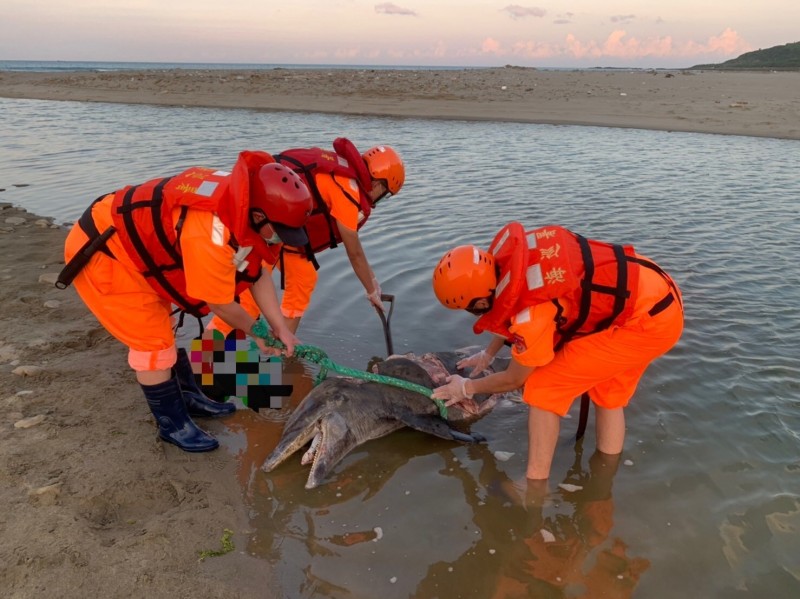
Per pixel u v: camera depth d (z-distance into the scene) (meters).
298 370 4.87
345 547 3.17
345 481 3.69
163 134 15.23
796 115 18.58
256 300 3.78
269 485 3.61
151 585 2.79
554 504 3.53
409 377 4.31
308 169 4.32
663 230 7.80
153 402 3.72
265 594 2.83
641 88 29.66
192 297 3.28
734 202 9.18
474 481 3.73
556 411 3.54
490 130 16.89
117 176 10.55
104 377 4.46
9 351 4.73
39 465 3.49
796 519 3.37
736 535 3.28
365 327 5.43
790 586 2.97
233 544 3.11
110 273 3.33
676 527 3.34
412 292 6.08
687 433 4.07
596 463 3.85
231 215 3.00
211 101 23.34
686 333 5.25
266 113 20.36
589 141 15.09
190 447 3.81
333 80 31.62
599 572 3.06
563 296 3.11
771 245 7.30
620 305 3.17
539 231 3.33
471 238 7.49
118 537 3.07
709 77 44.84
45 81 32.22
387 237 7.57
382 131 16.31
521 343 3.19
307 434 3.83
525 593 2.93
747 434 4.05
